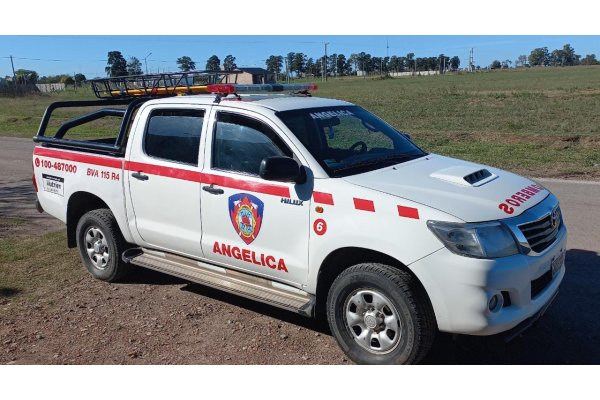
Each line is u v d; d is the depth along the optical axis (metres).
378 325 3.92
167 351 4.35
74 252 6.80
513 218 3.76
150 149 5.21
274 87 5.48
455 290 3.54
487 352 4.19
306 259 4.18
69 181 5.98
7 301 5.37
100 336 4.63
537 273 3.79
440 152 13.91
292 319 4.87
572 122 19.64
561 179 10.34
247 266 4.60
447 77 101.44
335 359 4.14
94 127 23.23
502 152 13.45
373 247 3.81
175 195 4.97
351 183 4.02
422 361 4.04
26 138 20.19
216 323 4.82
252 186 4.41
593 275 5.55
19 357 4.31
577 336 4.39
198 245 4.89
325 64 126.81
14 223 8.20
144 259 5.43
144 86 6.54
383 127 5.24
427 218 3.65
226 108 4.72
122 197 5.45
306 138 4.38
